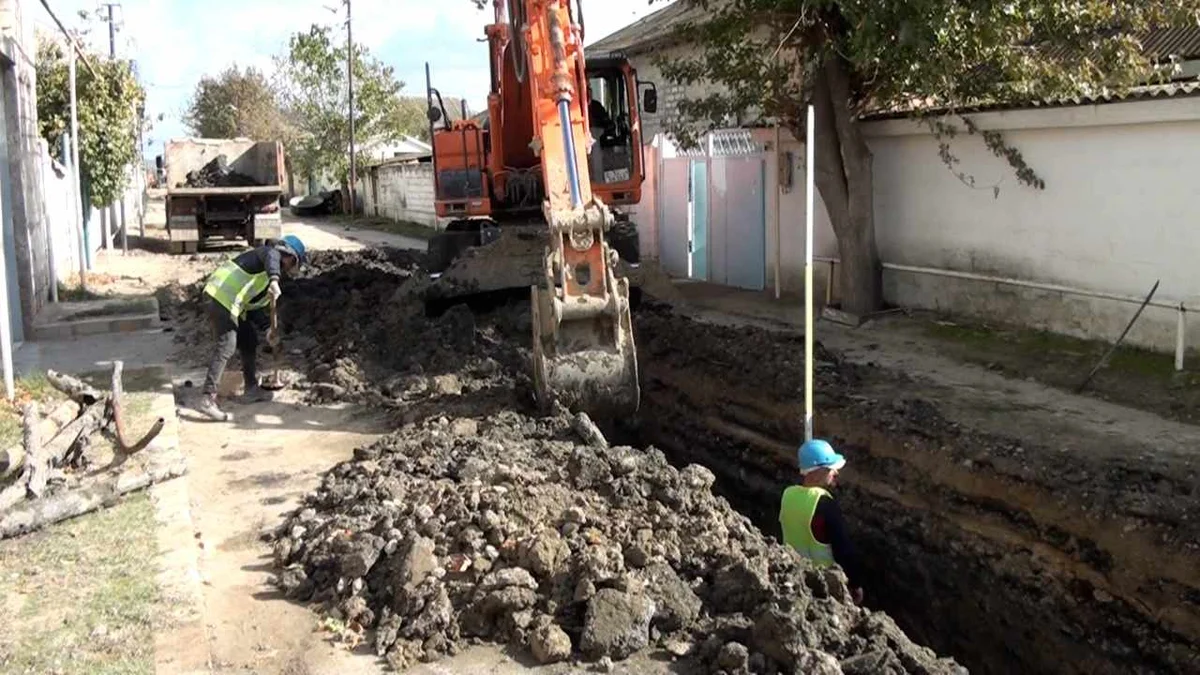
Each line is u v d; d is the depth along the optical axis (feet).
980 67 34.63
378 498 20.62
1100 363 30.27
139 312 44.16
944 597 23.94
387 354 34.40
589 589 15.93
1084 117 32.78
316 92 133.59
